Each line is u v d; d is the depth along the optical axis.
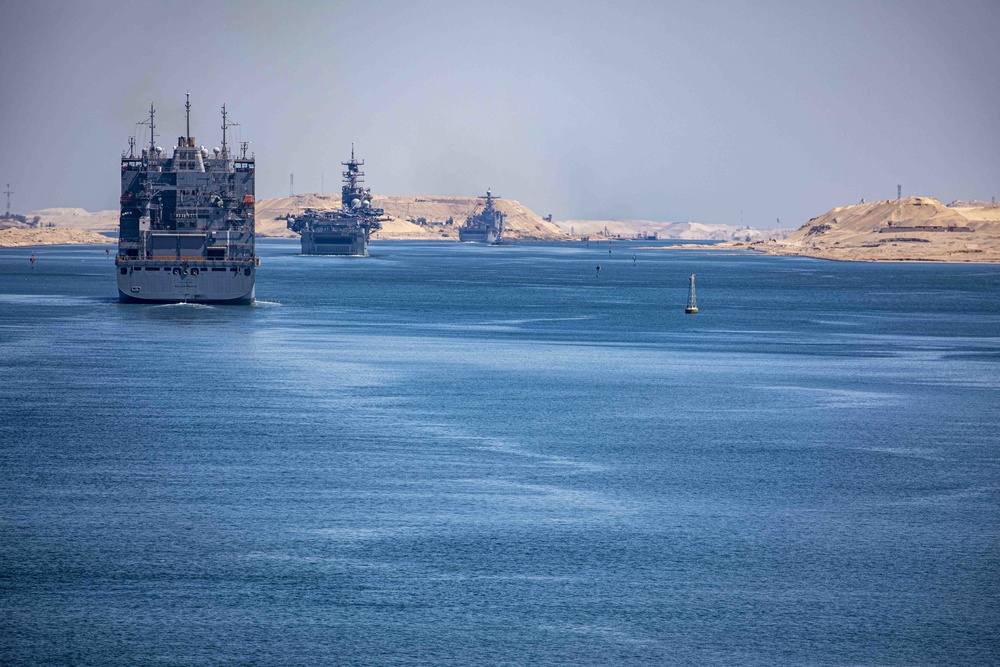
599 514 75.81
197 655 52.38
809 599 59.91
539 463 91.81
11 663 51.47
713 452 97.06
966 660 52.69
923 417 116.62
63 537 69.38
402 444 99.38
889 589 61.44
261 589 60.53
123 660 51.84
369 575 62.84
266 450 96.06
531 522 73.56
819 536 71.12
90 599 58.91
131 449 96.06
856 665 52.06
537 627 55.81
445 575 62.88
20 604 58.16
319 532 70.88
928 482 86.12
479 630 55.34
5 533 70.19
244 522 73.00
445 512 75.81
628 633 55.22
